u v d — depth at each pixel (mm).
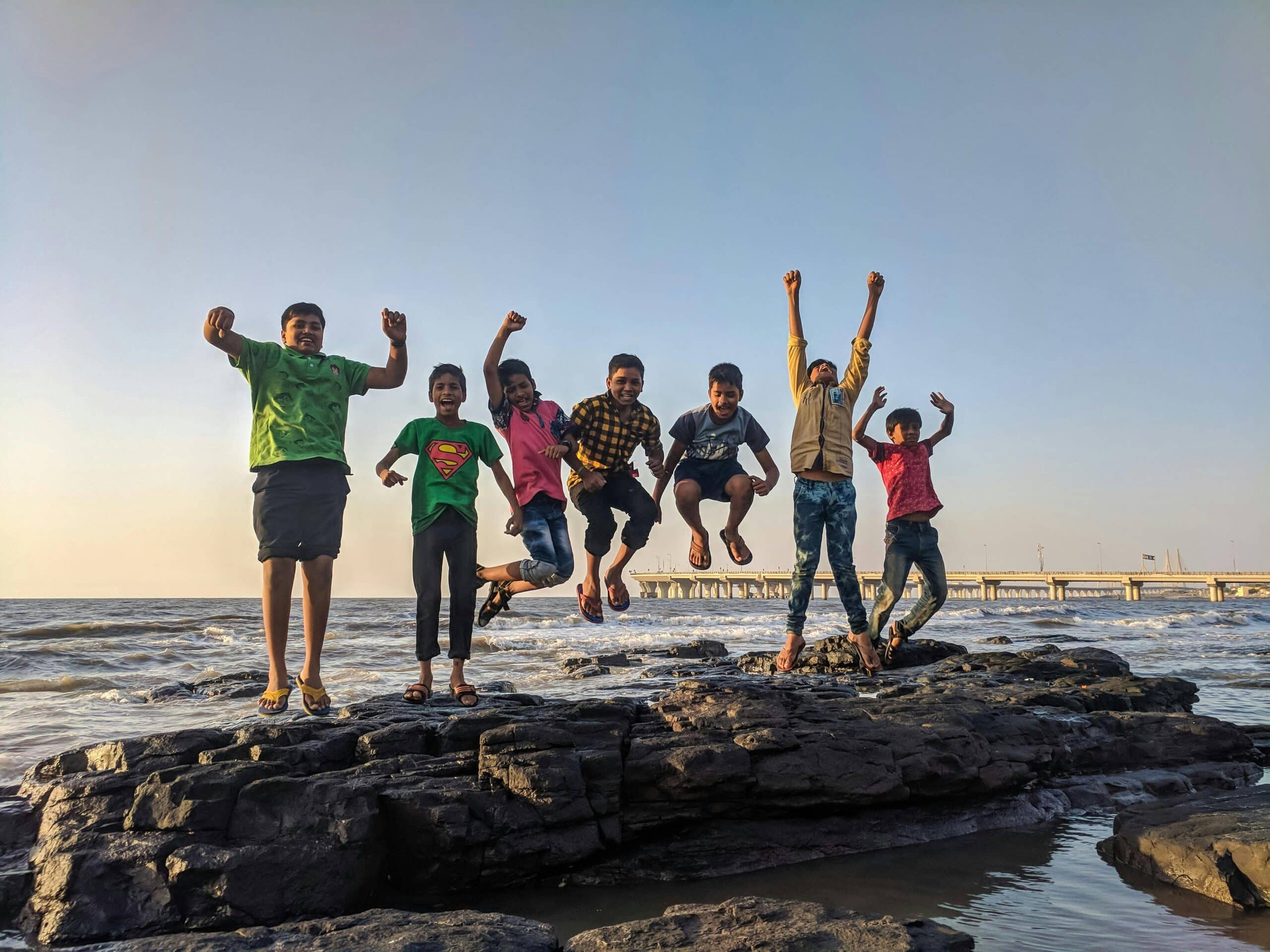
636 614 46219
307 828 3570
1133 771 5602
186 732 4281
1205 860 3580
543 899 3691
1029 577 105875
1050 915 3328
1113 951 2941
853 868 4020
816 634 25453
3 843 3809
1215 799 4434
